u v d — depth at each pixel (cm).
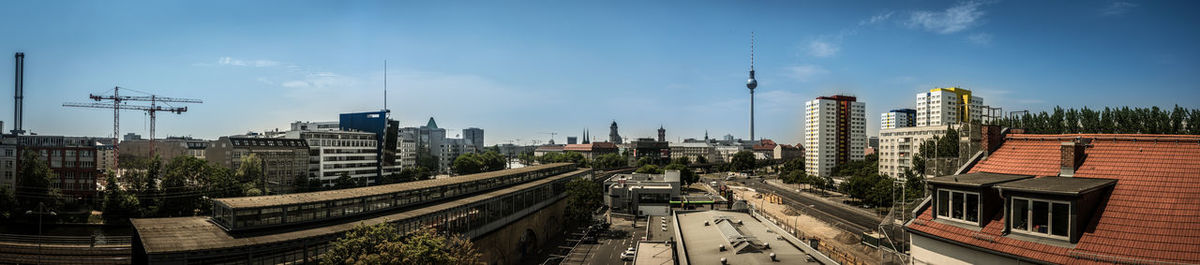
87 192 13638
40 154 13425
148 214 10650
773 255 5312
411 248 4472
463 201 8269
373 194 7131
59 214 10981
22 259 7444
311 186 17188
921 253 3050
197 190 11519
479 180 9962
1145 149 2742
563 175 14950
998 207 2767
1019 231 2580
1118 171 2702
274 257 5144
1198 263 2105
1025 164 3114
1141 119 11950
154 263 4350
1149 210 2416
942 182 2922
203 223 5603
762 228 7319
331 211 6412
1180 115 11331
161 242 4706
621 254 10162
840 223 12131
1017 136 3394
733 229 6869
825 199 18150
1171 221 2325
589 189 13238
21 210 10650
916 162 12000
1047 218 2494
